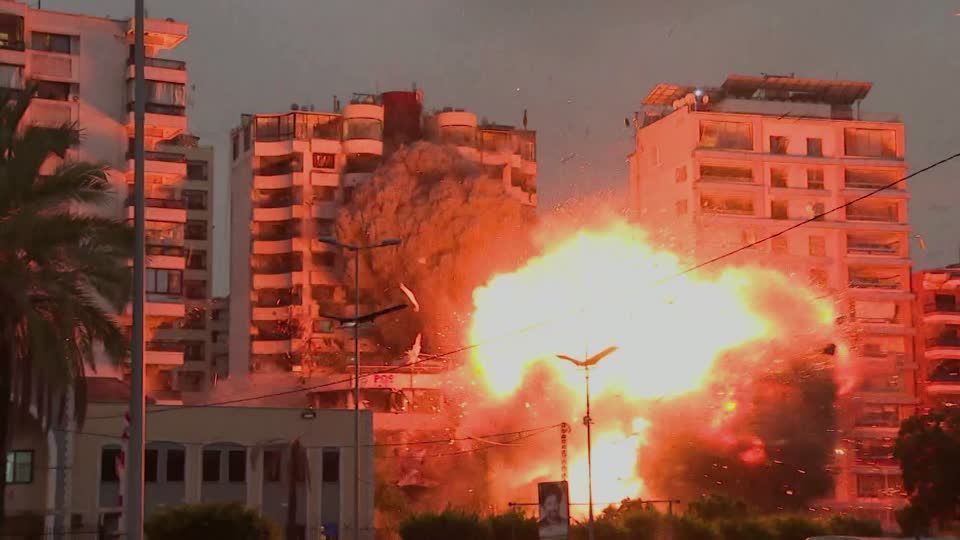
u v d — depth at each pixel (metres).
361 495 123.44
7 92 72.81
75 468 106.44
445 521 102.81
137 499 49.25
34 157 69.88
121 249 71.81
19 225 67.00
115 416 108.75
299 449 120.38
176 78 165.75
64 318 69.12
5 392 71.31
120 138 163.12
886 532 153.12
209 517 85.31
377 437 184.00
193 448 116.38
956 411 159.88
